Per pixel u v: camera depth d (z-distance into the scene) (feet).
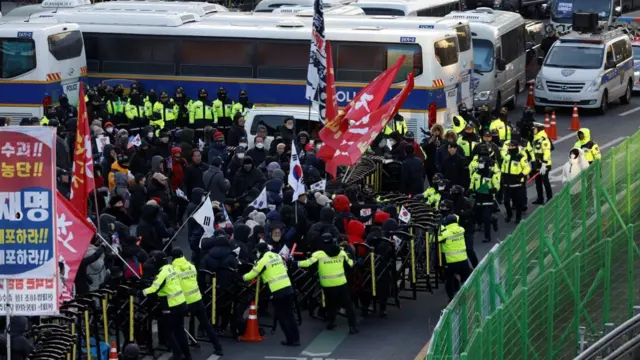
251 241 72.84
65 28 121.90
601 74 138.21
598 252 67.10
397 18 125.59
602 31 147.13
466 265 74.43
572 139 126.93
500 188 93.56
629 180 75.87
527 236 63.16
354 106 88.07
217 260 68.39
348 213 77.20
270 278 67.51
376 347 68.18
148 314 65.87
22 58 120.06
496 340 53.83
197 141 113.09
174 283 63.31
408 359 66.39
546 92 138.92
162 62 123.85
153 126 105.09
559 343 62.80
